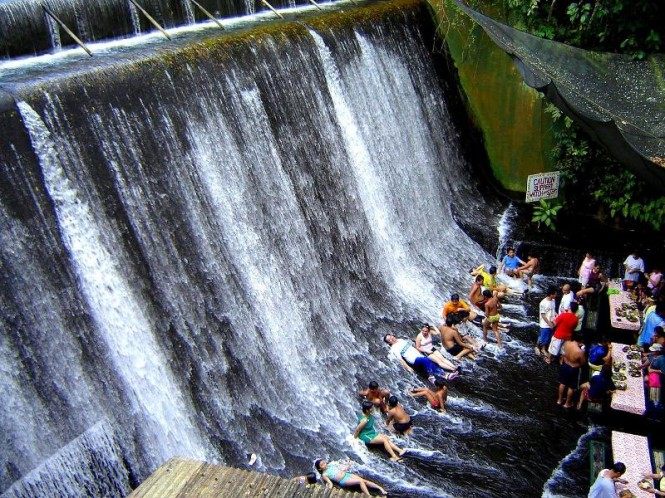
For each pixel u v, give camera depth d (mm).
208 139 12891
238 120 13523
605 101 15227
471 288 16812
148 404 11234
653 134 14039
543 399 13750
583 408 13477
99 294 10859
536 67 15344
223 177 13133
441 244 18516
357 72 16672
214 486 5645
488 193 20078
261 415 12555
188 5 15945
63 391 10242
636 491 11062
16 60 13016
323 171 15414
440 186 19156
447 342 14703
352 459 12102
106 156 11234
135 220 11555
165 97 12266
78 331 10523
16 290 9875
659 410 13039
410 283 16922
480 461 12219
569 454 12477
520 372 14477
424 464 12078
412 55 18703
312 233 14898
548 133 19016
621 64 16734
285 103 14594
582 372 14062
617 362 13867
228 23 16375
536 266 18125
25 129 10258
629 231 18406
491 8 19234
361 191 16422
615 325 15281
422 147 18625
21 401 9781
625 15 17406
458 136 20000
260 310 13344
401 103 18031
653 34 17078
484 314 16203
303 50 15242
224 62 13438
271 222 13984
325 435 12570
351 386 13742
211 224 12789
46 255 10273
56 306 10305
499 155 19797
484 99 19547
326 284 15008
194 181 12562
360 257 16062
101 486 10477
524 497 11539
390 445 12266
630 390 13133
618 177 18141
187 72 12727
